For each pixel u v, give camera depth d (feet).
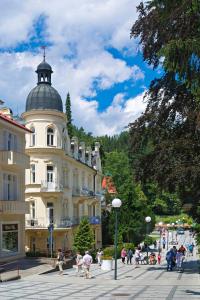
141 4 91.45
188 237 361.30
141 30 91.15
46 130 167.22
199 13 65.82
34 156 165.48
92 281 87.86
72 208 184.44
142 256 150.10
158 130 96.43
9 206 113.91
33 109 167.84
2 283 82.23
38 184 164.14
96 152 235.20
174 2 69.46
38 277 94.79
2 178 115.24
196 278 93.81
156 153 95.09
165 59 61.82
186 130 89.86
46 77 173.88
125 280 90.38
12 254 120.06
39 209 163.94
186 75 62.23
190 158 87.25
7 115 134.00
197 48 60.59
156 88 97.25
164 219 415.64
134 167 101.09
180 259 121.80
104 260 118.83
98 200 224.12
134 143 101.35
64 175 178.09
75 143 196.13
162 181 93.20
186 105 90.43
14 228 122.11
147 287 75.56
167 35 75.72
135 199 225.56
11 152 113.80
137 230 222.48
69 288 73.97
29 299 59.67
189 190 93.91
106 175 277.44
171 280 89.66
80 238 152.87
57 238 166.71
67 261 123.75
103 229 232.32
